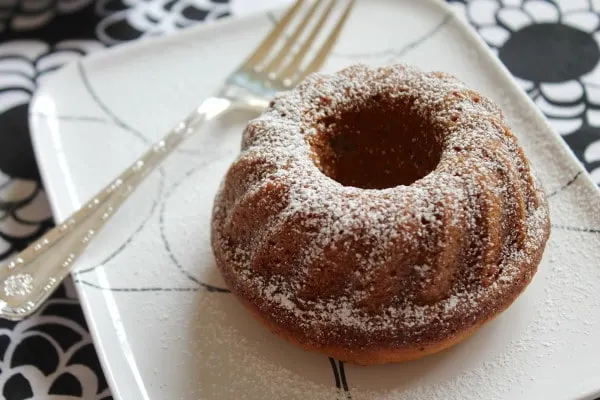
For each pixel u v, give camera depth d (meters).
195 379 0.32
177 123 0.39
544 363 0.31
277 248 0.31
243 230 0.32
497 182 0.31
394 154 0.34
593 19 0.43
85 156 0.38
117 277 0.34
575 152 0.38
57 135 0.39
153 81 0.41
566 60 0.41
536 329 0.32
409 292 0.30
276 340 0.33
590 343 0.31
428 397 0.31
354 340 0.30
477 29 0.43
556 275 0.33
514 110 0.37
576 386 0.31
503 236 0.31
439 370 0.31
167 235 0.36
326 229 0.30
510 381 0.31
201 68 0.41
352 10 0.43
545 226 0.32
